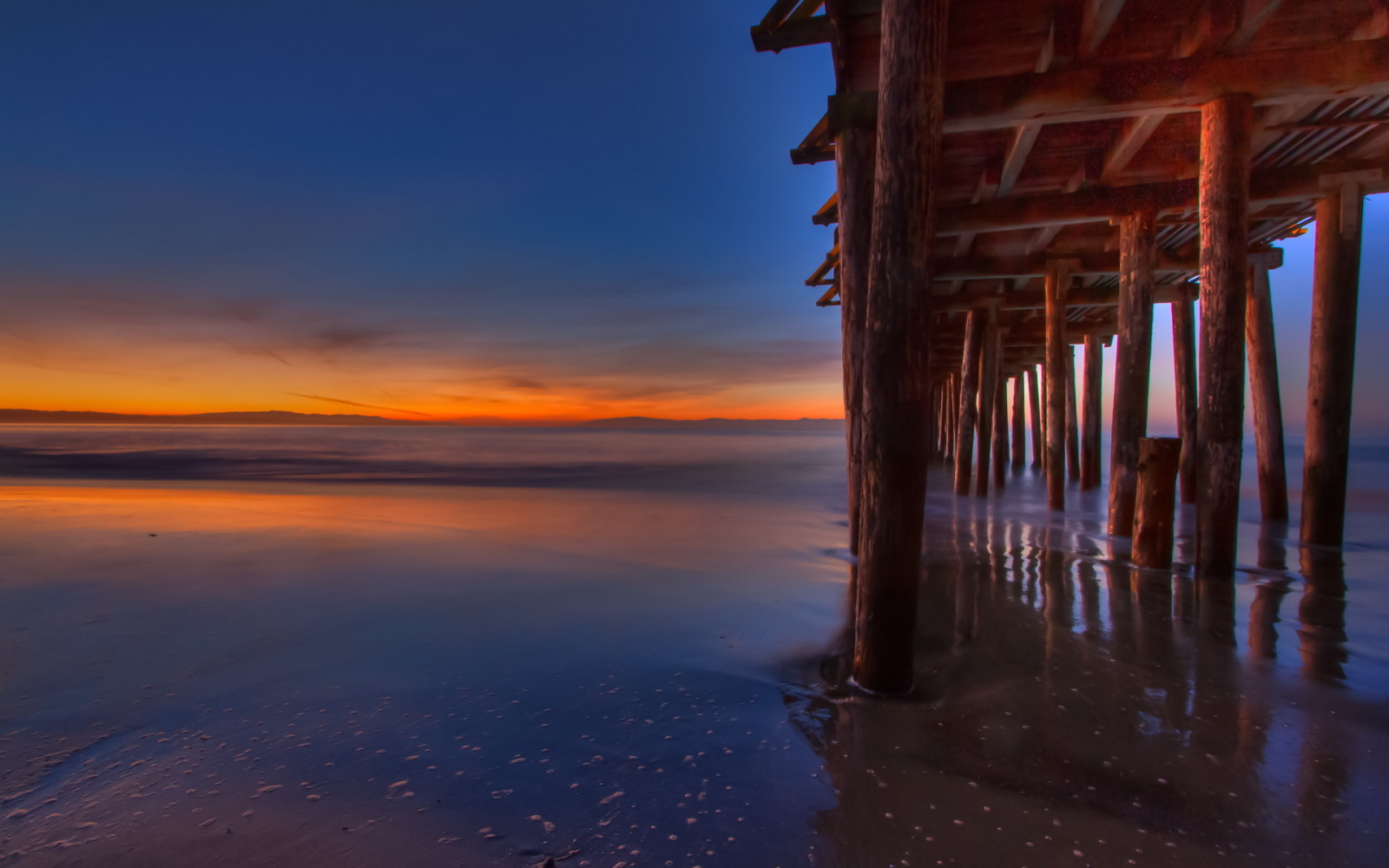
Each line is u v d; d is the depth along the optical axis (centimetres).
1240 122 385
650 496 1225
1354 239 548
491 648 354
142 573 525
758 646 360
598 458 2772
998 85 393
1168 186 578
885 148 254
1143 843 186
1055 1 385
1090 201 593
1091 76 386
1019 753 235
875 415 268
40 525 769
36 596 450
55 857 178
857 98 462
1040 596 458
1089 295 1001
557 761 230
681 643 364
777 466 2273
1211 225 408
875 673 286
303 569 547
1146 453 518
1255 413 771
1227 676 310
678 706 278
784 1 421
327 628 388
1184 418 907
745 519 896
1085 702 279
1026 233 813
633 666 328
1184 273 888
